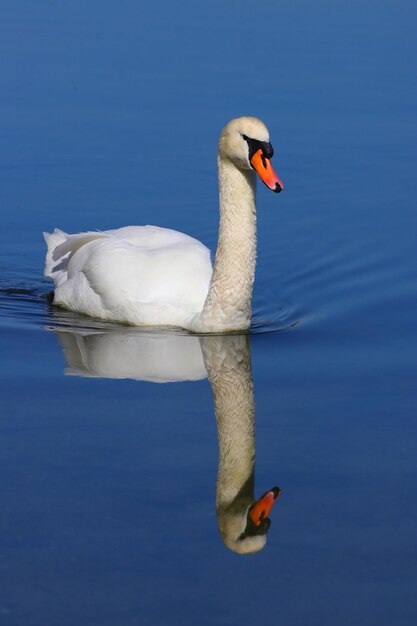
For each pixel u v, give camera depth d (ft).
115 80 77.66
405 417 40.16
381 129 71.87
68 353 46.09
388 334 48.37
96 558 31.65
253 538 32.83
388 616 29.55
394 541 32.83
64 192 65.67
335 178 66.69
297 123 72.23
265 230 61.31
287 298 53.88
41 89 76.59
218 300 48.06
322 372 44.21
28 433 38.58
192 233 61.93
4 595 30.04
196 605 29.81
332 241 59.67
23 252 60.23
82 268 52.65
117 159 68.80
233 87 76.59
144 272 50.57
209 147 69.87
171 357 45.80
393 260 57.16
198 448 37.81
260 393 42.29
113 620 29.14
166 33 85.61
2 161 68.54
